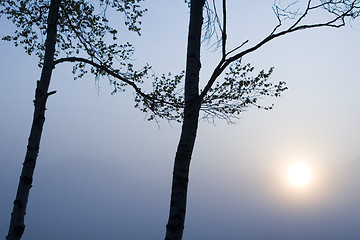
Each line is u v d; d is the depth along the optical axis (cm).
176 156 461
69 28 886
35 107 678
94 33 888
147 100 875
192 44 505
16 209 627
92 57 904
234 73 719
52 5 740
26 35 905
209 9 529
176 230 435
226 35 451
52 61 713
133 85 819
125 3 880
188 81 492
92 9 865
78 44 900
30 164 647
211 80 467
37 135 658
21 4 848
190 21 516
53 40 723
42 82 691
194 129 471
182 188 449
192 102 476
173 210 443
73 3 845
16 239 613
